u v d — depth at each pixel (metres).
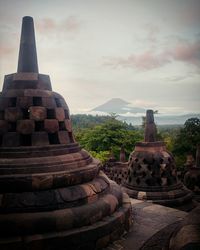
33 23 7.80
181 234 4.40
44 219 5.57
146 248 4.97
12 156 6.43
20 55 7.61
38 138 6.79
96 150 29.69
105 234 6.18
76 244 5.68
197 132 33.00
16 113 6.84
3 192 5.87
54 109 7.23
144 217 8.41
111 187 7.82
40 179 5.95
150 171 11.30
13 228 5.39
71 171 6.40
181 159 31.55
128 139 29.27
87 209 6.11
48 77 7.71
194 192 14.49
